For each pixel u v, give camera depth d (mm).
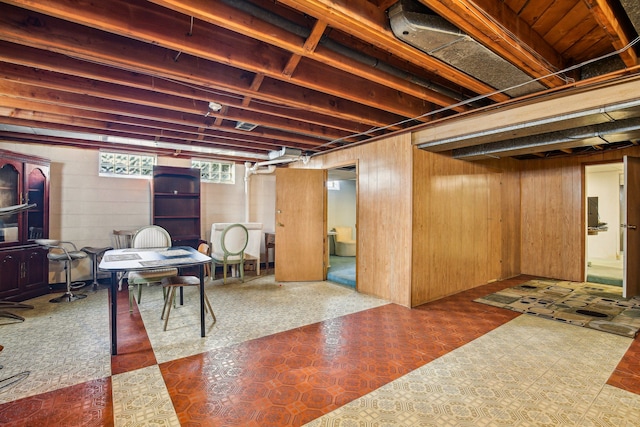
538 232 5973
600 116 2682
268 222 6906
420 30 1800
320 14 1685
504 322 3453
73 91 2666
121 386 2193
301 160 5895
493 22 1766
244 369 2438
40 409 1938
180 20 1991
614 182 7254
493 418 1874
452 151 4539
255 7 1781
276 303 4145
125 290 4773
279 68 2406
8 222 4070
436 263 4332
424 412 1933
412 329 3256
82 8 1690
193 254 3543
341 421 1850
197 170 5723
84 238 5059
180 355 2660
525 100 2873
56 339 2973
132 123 3658
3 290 3943
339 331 3197
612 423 1820
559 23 2035
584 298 4375
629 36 1942
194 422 1833
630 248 4395
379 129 4012
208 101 2986
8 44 2096
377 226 4484
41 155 4738
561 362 2555
